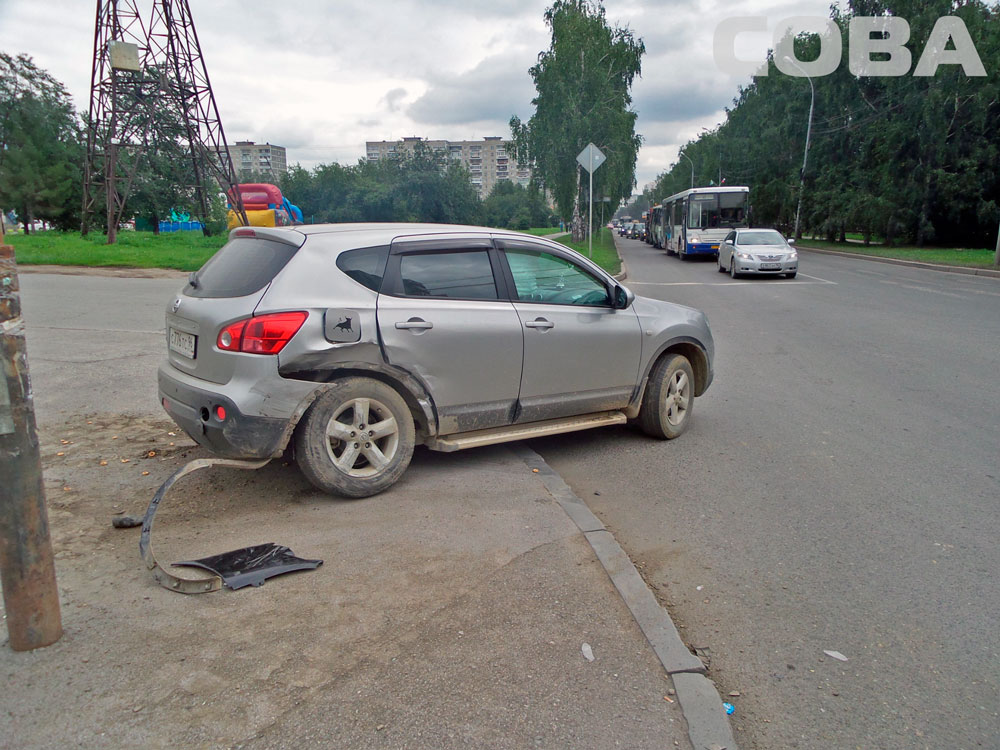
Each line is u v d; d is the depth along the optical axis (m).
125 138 31.33
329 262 4.23
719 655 3.00
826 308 14.38
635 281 20.92
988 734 2.54
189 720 2.37
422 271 4.56
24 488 2.60
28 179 48.41
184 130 31.20
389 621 3.00
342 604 3.12
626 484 4.98
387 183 81.31
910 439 5.96
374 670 2.67
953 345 10.12
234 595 3.16
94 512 4.07
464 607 3.13
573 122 38.06
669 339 5.80
